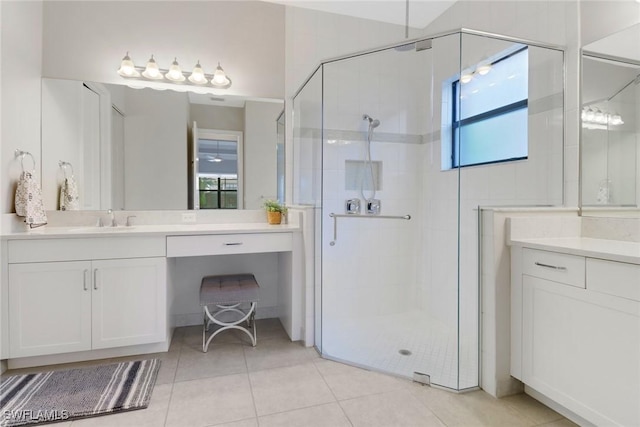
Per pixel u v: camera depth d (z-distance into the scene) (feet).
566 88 6.45
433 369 6.24
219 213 8.75
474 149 7.75
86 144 7.86
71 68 7.72
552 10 6.61
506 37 6.68
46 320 6.09
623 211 5.52
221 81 8.48
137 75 8.09
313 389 5.66
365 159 8.72
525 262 5.31
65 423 4.72
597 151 5.94
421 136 8.96
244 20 8.74
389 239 8.83
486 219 5.76
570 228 6.00
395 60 8.70
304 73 9.16
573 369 4.56
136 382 5.75
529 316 5.23
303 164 8.92
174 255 6.76
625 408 3.96
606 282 4.16
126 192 8.14
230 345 7.41
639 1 5.37
